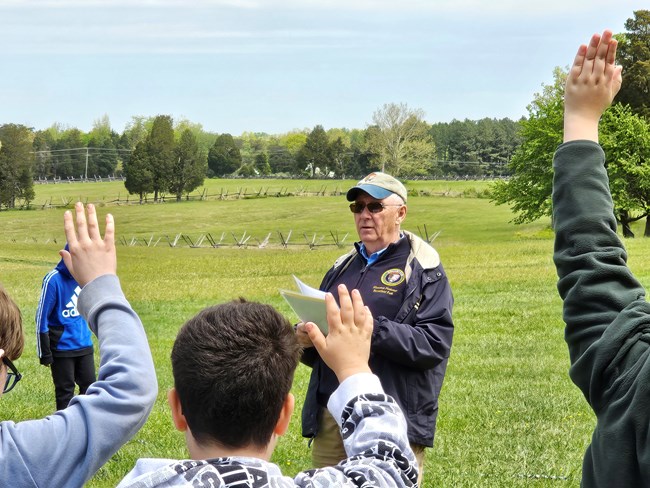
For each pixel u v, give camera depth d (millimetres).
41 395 11039
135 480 1685
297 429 8883
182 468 1698
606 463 1851
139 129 189375
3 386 2268
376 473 1816
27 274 34594
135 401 2045
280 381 1819
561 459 7633
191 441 1825
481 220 88625
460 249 40875
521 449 7969
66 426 2002
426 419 4797
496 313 19312
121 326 2129
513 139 168375
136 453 7883
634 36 81250
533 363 13211
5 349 2219
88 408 2014
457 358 13773
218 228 88000
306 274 34625
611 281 2059
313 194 120062
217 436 1786
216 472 1694
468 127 169625
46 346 8250
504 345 15109
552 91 90750
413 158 137000
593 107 2277
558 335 16219
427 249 5160
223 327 1848
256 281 31656
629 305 1982
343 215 95875
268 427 1818
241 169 168250
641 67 76688
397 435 1896
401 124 136875
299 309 4109
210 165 167125
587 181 2170
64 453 1979
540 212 76625
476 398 10492
